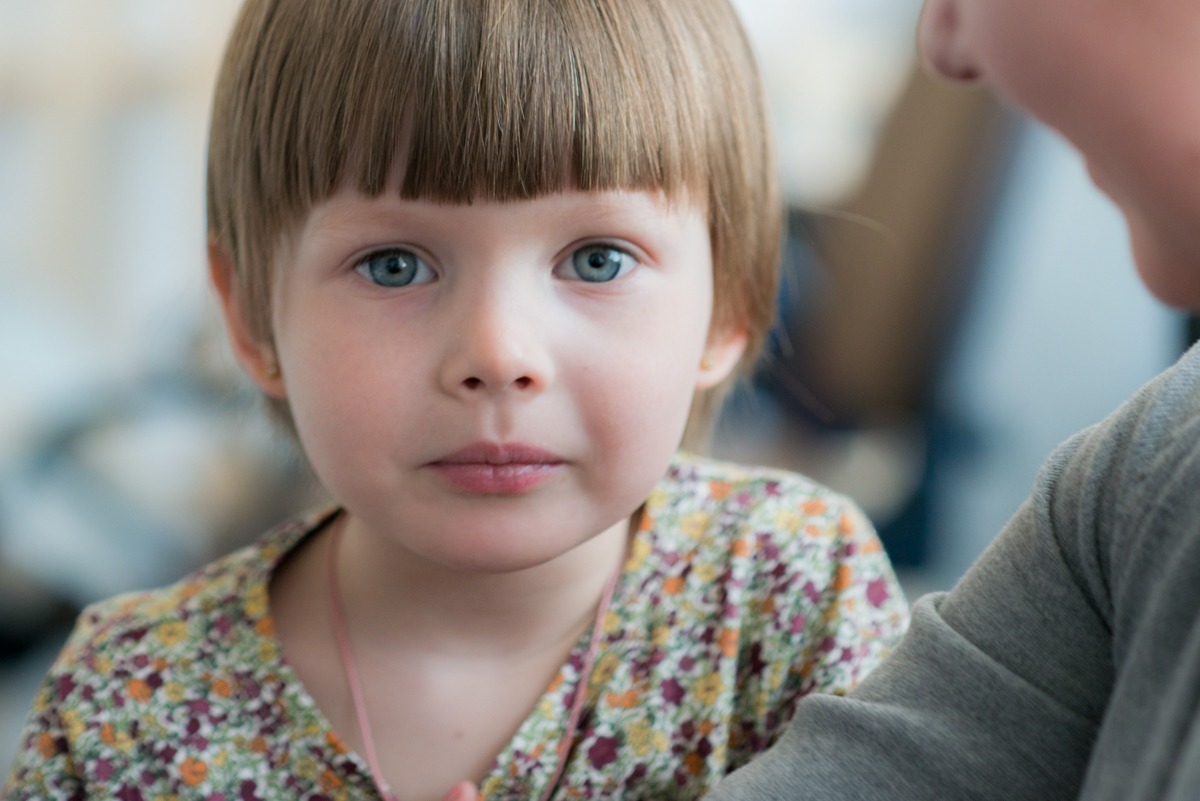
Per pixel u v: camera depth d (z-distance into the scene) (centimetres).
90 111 267
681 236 67
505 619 74
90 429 190
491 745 74
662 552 79
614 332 64
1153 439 51
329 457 65
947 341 195
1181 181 55
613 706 74
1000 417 203
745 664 77
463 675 74
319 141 62
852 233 196
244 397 110
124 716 74
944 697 57
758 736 76
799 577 78
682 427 69
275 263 68
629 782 73
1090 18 54
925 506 193
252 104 68
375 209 61
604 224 63
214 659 75
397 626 75
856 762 57
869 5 240
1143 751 45
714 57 71
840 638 76
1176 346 140
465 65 60
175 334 191
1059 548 56
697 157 67
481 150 59
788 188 204
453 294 62
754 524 81
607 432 64
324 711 75
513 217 61
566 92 61
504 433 61
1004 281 199
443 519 64
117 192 267
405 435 63
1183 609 45
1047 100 58
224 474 186
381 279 63
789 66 239
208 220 78
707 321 71
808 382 198
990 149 189
